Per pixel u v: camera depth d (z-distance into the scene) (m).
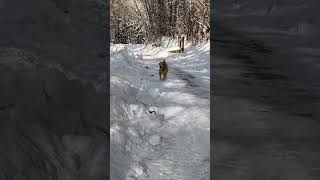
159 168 5.52
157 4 38.66
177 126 7.65
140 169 5.32
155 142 6.60
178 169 5.50
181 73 16.27
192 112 8.60
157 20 38.03
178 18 34.44
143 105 8.66
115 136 6.14
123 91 8.91
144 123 7.61
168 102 9.59
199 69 18.16
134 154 5.98
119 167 5.21
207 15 31.48
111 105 7.53
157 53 31.88
